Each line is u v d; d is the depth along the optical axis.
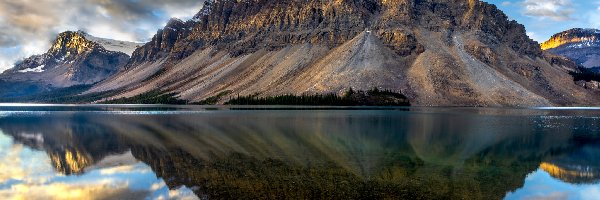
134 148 56.94
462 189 35.12
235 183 35.50
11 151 54.84
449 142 65.69
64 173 40.56
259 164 44.34
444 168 43.97
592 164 48.22
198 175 38.75
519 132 82.31
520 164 47.69
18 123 102.06
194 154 51.28
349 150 55.53
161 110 183.25
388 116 132.12
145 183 36.00
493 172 42.53
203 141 64.19
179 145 59.69
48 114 149.00
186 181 36.38
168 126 90.75
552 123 107.75
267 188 33.72
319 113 149.25
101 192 33.41
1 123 102.31
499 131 83.81
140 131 80.06
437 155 52.78
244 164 44.31
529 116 140.75
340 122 103.50
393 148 58.00
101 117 127.06
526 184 37.81
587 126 98.50
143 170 41.41
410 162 47.06
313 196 31.52
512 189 35.88
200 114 142.62
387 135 73.81
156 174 39.47
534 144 64.62
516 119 122.56
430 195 32.75
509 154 54.84
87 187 34.97
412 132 79.88
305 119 114.31
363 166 43.81
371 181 36.75
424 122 106.12
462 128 89.56
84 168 42.91
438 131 82.38
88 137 70.12
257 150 54.66
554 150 58.78
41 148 57.81
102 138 68.62
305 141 64.25
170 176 38.50
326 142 63.38
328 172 40.28
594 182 39.16
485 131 83.25
